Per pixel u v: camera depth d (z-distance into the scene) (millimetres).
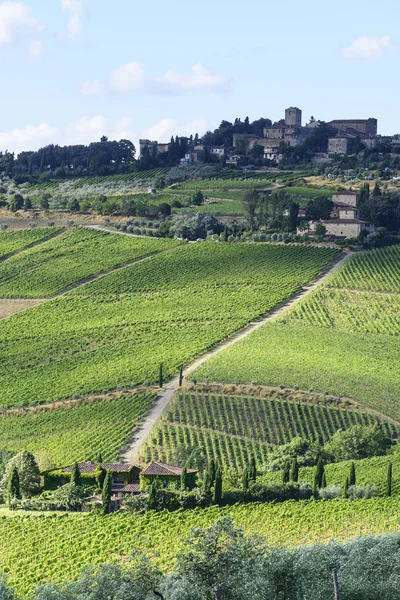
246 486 152625
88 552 129375
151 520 141625
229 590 91625
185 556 93938
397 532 106625
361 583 91875
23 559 130125
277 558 93438
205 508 146375
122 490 158500
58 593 94938
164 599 91438
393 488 160500
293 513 141750
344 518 137875
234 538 95688
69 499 153500
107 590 93750
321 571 93125
